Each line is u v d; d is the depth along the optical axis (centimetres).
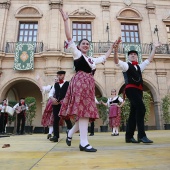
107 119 1176
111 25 1464
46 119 529
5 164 161
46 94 1233
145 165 148
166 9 1563
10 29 1400
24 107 899
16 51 1300
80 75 254
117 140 431
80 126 249
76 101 239
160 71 1369
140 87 342
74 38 1434
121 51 1395
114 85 1294
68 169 138
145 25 1498
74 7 1472
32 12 1448
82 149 244
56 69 1278
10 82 1275
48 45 1353
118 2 1519
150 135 605
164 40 1479
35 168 143
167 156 190
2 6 1426
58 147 301
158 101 1316
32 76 1288
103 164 155
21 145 342
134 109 357
